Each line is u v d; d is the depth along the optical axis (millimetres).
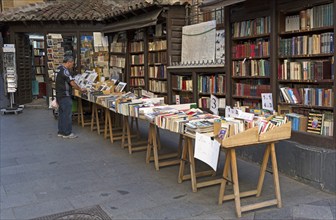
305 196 4312
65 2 13242
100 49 11984
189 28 7793
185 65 7504
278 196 4039
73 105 9352
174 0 8102
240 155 5906
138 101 6215
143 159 6094
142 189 4707
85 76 9375
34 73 14312
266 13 5406
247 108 5758
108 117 7402
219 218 3826
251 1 5676
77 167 5734
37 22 12047
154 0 7965
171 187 4754
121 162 5949
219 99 6664
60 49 12234
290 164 4898
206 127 4098
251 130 3799
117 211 4059
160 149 6680
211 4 5809
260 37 5711
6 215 4035
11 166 5867
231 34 6230
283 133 4000
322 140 4586
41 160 6184
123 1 13109
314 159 4500
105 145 7137
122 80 10625
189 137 4375
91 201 4359
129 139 6484
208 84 6984
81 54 12195
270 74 5418
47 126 9266
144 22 8438
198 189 4652
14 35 12203
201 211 4000
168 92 8266
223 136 3684
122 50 10797
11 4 14469
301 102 5047
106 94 7715
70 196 4539
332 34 4539
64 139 7727
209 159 3840
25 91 12938
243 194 4258
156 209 4082
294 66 5070
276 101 5363
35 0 14609
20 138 7926
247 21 5906
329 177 4359
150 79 9367
